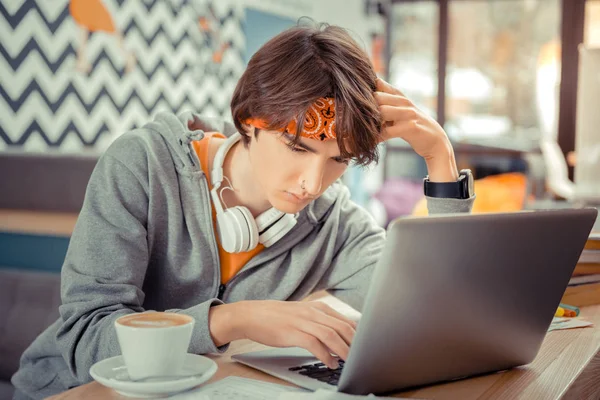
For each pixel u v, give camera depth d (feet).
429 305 2.70
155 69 16.33
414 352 2.80
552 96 23.73
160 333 2.64
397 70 25.62
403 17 25.39
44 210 10.06
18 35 12.82
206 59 18.07
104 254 3.74
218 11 18.42
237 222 3.99
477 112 24.95
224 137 4.56
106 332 3.31
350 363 2.66
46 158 10.02
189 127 4.54
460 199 4.36
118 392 2.80
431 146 4.27
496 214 2.77
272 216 4.10
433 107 25.34
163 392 2.67
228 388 2.81
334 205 4.66
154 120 4.39
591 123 9.17
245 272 4.31
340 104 3.33
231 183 4.21
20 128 12.92
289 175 3.51
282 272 4.44
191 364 2.96
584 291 4.69
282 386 2.88
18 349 6.55
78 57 14.12
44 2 13.28
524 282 3.04
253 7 19.75
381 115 3.59
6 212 10.00
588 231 3.18
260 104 3.42
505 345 3.14
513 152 24.47
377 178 24.70
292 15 21.65
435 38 25.11
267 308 3.21
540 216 2.93
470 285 2.81
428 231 2.54
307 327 3.06
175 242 4.12
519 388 3.02
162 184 4.06
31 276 6.78
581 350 3.61
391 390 2.90
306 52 3.41
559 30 23.67
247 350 3.48
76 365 3.45
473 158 24.91
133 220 3.89
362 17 25.08
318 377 2.97
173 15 16.80
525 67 24.34
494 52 24.59
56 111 13.66
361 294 4.52
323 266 4.60
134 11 15.60
